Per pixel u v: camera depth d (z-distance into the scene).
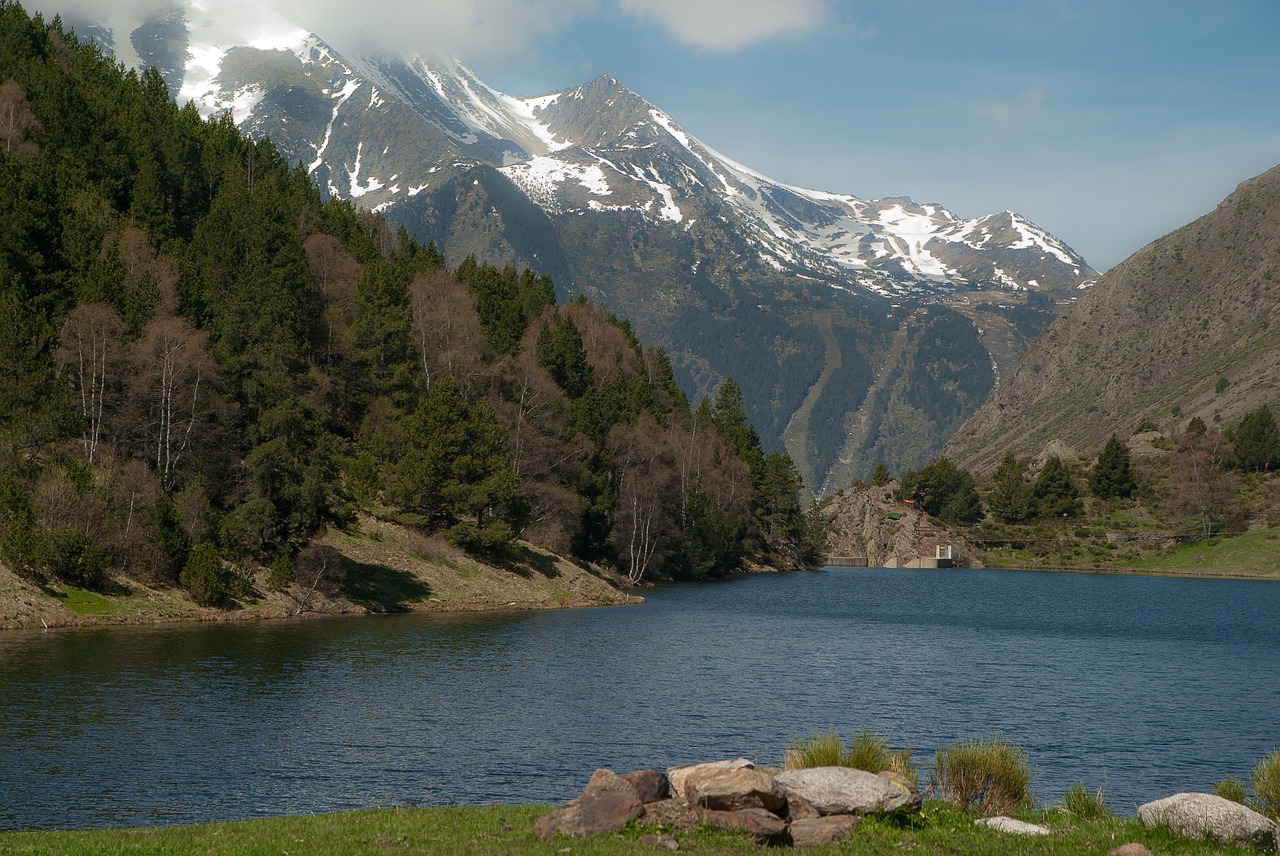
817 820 26.14
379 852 24.41
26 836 27.31
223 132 181.25
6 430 87.81
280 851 24.69
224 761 42.50
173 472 96.94
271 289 110.81
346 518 101.62
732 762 27.48
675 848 24.08
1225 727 57.09
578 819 26.06
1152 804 26.50
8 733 45.28
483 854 23.69
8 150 122.31
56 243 110.94
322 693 57.22
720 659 78.25
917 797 28.12
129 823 34.06
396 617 95.50
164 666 62.56
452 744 46.91
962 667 79.12
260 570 94.50
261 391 101.38
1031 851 24.11
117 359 97.12
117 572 85.50
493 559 121.31
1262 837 24.89
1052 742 52.28
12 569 79.00
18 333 92.44
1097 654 90.00
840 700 62.28
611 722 53.03
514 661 71.81
